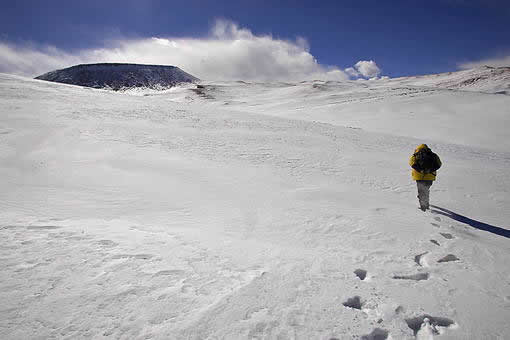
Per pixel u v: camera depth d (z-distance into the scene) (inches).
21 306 103.0
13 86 975.6
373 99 2348.7
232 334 97.6
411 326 111.3
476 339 104.7
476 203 320.2
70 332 93.4
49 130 491.8
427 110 1902.1
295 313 110.6
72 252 146.6
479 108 1845.5
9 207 213.6
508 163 688.4
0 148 387.5
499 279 148.3
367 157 553.6
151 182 309.1
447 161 578.2
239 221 224.1
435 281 143.3
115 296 112.5
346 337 100.8
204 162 407.8
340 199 296.2
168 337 94.1
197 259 149.0
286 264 151.6
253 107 2977.4
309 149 580.1
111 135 500.7
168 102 1138.7
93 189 277.1
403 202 307.6
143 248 157.2
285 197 293.6
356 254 173.9
